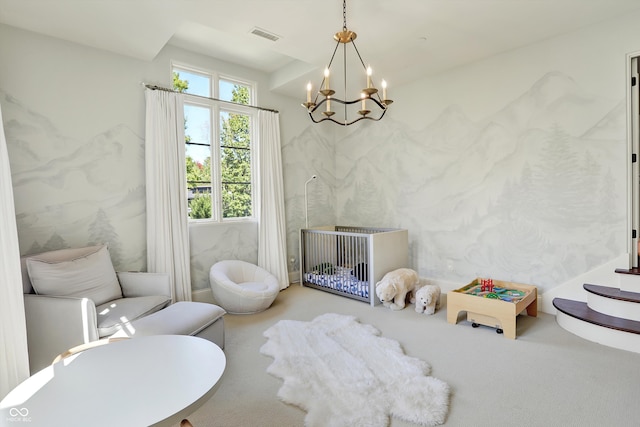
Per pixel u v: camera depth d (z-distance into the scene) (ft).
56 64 9.48
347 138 16.93
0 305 6.00
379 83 14.03
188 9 8.30
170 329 7.19
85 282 8.48
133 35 9.48
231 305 11.05
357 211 16.62
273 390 6.67
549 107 10.46
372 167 15.81
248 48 12.26
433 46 10.70
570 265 10.27
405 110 14.34
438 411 5.77
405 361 7.55
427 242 13.82
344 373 7.07
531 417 5.72
